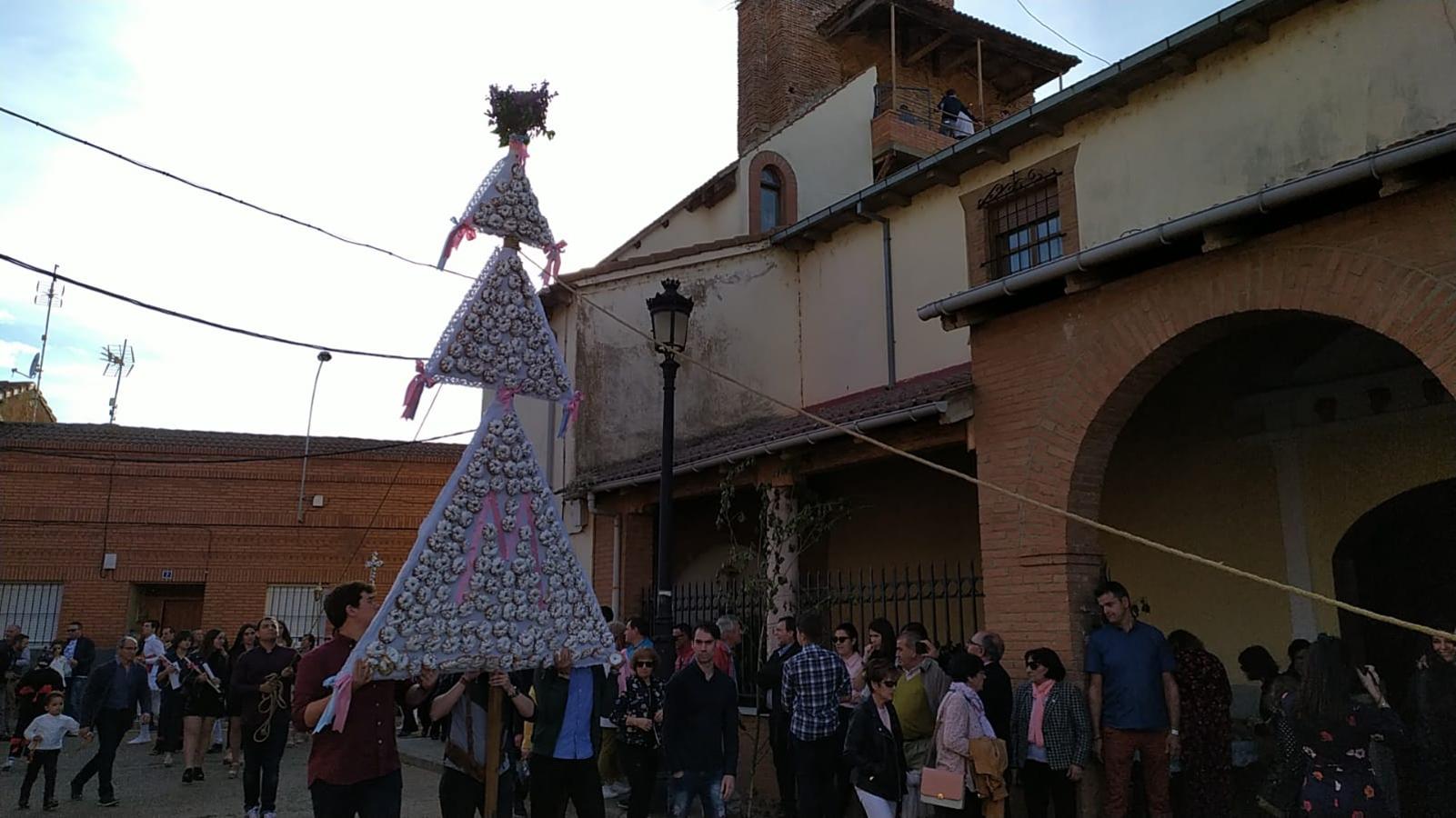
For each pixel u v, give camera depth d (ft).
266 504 72.49
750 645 34.96
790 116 58.08
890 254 46.06
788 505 35.70
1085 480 25.63
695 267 50.85
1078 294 26.09
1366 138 29.25
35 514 67.97
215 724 49.39
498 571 15.47
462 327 15.97
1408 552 30.27
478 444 15.84
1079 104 36.76
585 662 16.11
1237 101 32.76
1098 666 23.16
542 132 17.21
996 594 26.66
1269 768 24.88
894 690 22.41
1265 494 30.76
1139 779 24.49
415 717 51.39
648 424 49.80
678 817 21.97
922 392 33.30
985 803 20.77
